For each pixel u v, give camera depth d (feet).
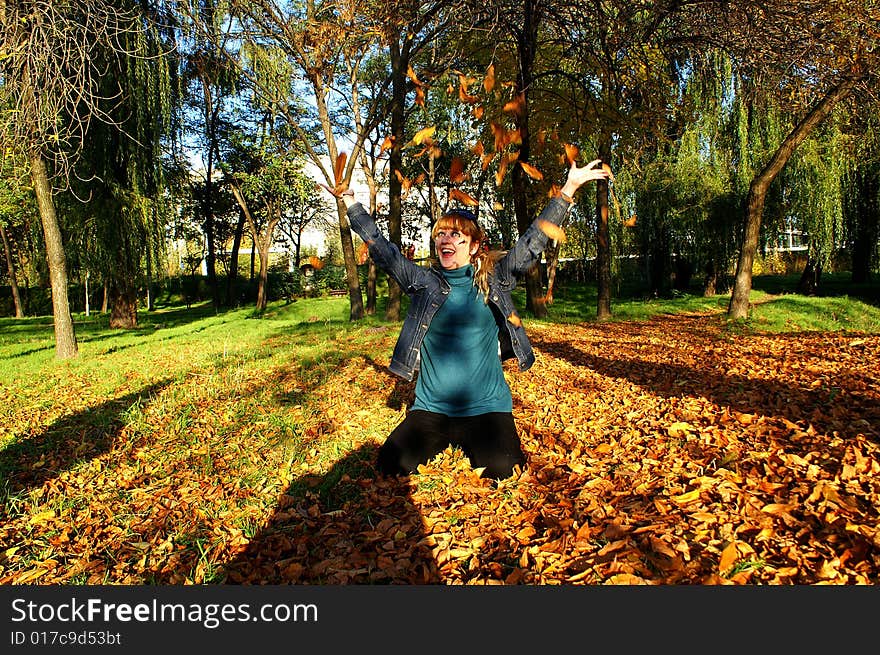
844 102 42.06
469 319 12.38
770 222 69.62
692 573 7.95
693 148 69.00
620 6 33.19
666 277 89.45
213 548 9.95
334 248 156.46
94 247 54.19
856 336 34.09
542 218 12.33
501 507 10.55
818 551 8.14
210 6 48.16
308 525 10.45
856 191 70.49
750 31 32.27
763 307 54.95
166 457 14.90
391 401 19.52
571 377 23.38
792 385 19.13
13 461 15.24
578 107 39.14
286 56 51.01
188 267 134.21
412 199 111.14
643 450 13.20
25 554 10.11
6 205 58.90
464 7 35.96
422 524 10.12
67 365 34.22
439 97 58.34
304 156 71.82
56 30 26.61
